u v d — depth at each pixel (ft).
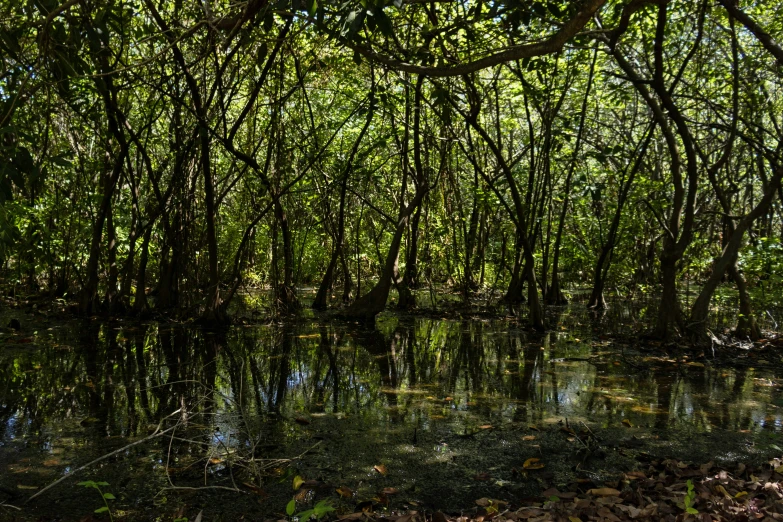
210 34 22.90
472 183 46.06
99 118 32.09
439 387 19.39
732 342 28.27
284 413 16.16
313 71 36.70
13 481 11.50
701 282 60.59
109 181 32.42
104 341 25.77
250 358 23.20
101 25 19.42
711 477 12.18
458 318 37.17
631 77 28.45
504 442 14.29
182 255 34.24
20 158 15.05
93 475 11.85
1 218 14.47
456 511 10.82
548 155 41.19
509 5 16.38
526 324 34.09
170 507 10.61
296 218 43.34
